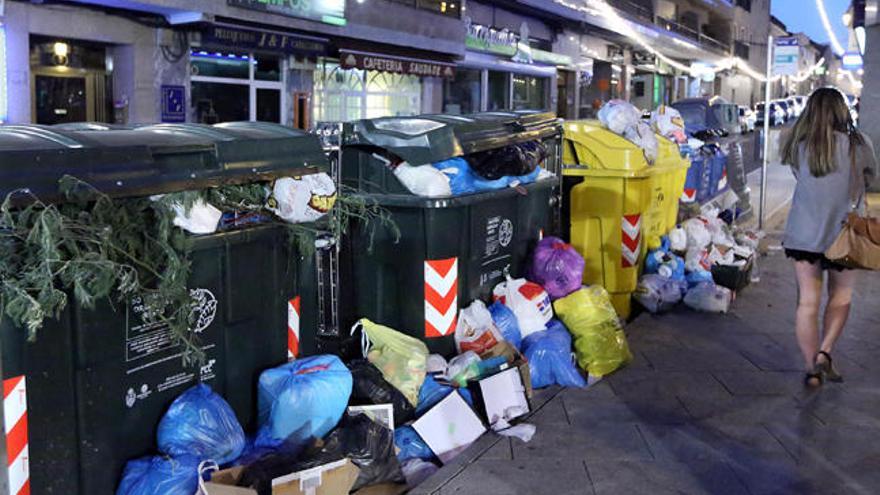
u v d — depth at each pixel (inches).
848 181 203.0
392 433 163.2
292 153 166.4
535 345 217.9
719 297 291.0
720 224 348.8
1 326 115.2
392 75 891.4
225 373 157.6
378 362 185.9
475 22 1025.5
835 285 214.2
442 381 192.4
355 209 209.2
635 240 288.7
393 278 211.9
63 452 126.1
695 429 187.9
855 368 229.9
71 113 580.1
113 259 127.4
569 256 242.8
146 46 601.0
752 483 161.0
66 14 547.2
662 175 316.2
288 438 153.7
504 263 239.0
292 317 174.1
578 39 1334.9
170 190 138.3
